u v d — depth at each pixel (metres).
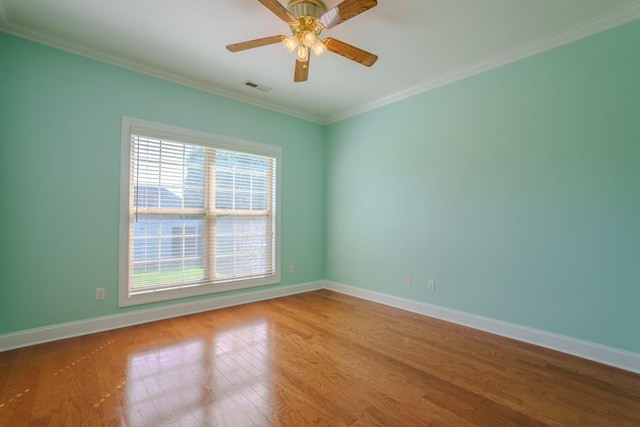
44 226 2.59
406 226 3.63
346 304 3.80
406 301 3.60
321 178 4.64
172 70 3.14
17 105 2.48
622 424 1.63
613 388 1.97
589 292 2.38
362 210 4.13
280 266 4.18
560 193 2.52
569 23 2.36
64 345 2.53
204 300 3.50
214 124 3.56
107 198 2.88
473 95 3.05
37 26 2.44
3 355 2.34
